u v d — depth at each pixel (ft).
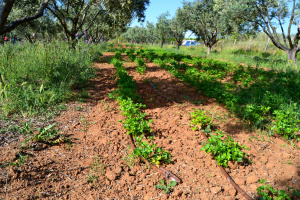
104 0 37.99
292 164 10.69
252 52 69.05
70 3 40.78
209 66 37.24
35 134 11.37
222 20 53.78
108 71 31.86
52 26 64.34
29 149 10.21
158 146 12.08
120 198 8.19
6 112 12.77
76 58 24.14
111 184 8.87
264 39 94.12
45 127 11.60
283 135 13.74
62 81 19.11
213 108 18.58
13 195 7.52
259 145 12.66
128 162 10.43
